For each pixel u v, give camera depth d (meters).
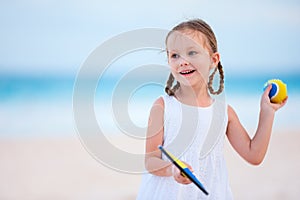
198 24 2.55
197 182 1.89
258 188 6.16
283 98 2.57
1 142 9.66
